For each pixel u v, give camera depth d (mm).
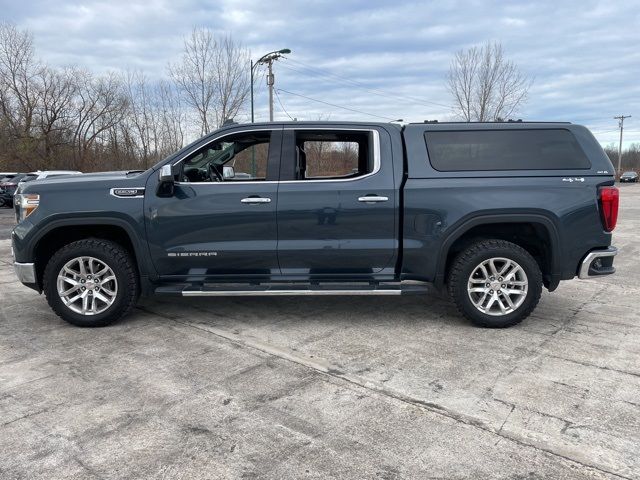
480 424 2916
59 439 2773
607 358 3881
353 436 2801
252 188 4504
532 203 4375
